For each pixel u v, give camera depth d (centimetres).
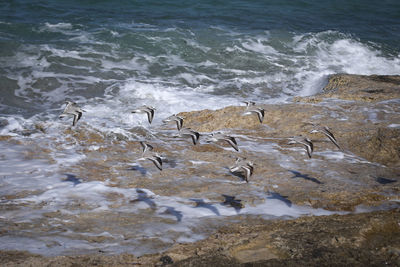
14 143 1408
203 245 861
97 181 1175
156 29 2908
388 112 1672
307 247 830
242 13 3550
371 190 1106
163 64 2414
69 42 2544
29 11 3061
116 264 788
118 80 2169
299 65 2558
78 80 2131
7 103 1866
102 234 914
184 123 1681
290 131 1563
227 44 2747
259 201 1076
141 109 929
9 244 852
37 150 1366
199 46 2683
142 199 1085
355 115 1658
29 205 1030
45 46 2428
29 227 930
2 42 2384
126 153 1382
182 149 1426
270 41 2897
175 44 2680
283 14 3653
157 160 845
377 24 3616
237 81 2286
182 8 3553
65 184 1149
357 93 1911
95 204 1050
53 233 910
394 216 957
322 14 3794
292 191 1126
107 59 2398
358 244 840
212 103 1967
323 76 2361
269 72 2433
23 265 771
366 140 1441
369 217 959
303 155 1371
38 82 2077
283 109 1728
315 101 1856
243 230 928
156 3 3634
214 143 1480
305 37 3022
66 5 3328
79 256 817
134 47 2586
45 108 1855
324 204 1055
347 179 1192
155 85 2144
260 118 948
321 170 1259
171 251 838
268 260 779
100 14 3169
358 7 4153
